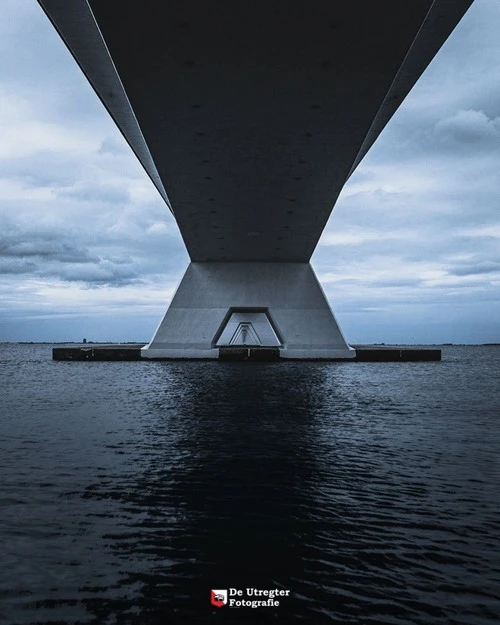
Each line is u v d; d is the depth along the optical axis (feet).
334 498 22.04
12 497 21.89
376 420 43.83
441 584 14.57
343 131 68.85
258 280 130.41
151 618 12.93
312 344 128.26
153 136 70.03
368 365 124.77
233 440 34.53
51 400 57.72
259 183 87.92
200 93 59.06
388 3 44.47
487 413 48.80
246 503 21.29
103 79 64.44
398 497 22.17
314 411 48.91
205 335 129.29
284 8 44.96
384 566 15.61
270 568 15.46
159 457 29.40
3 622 12.69
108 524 18.85
